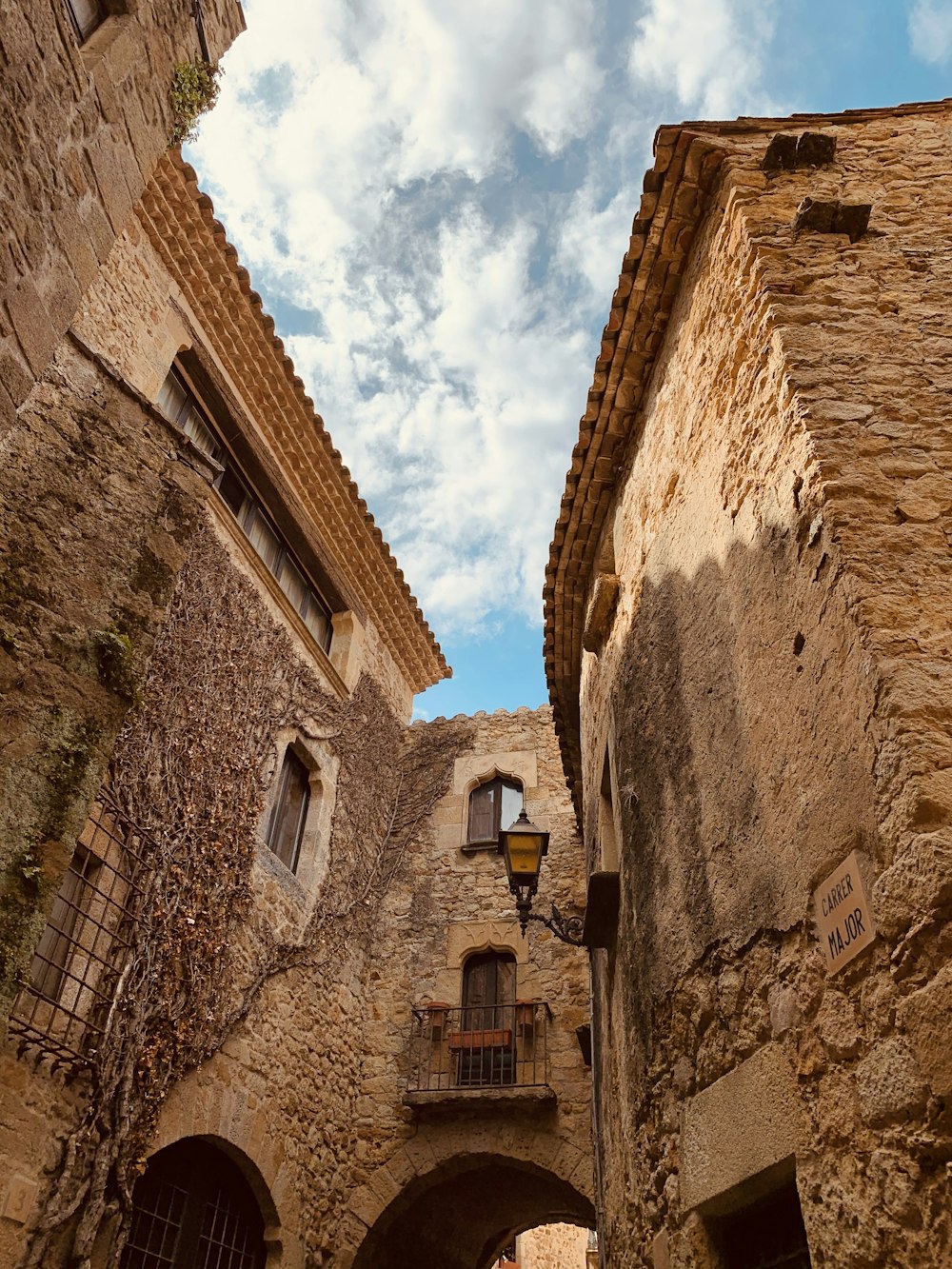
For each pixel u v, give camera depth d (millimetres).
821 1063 2393
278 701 9188
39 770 3525
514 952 10703
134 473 4586
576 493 5992
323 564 10820
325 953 9414
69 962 5570
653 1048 3803
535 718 12852
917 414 3018
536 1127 9219
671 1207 3438
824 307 3402
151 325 8008
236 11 5594
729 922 3094
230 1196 7473
